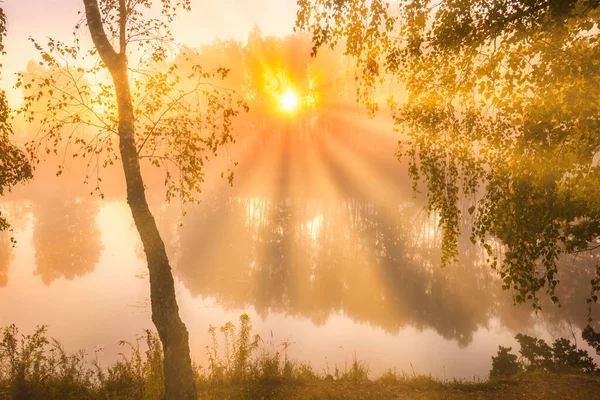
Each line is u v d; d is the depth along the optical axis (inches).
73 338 779.4
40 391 294.0
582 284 1077.1
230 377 353.1
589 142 166.6
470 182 230.2
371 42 219.5
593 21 185.9
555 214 177.2
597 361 655.8
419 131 237.0
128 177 269.4
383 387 347.3
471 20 197.2
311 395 317.7
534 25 176.6
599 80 162.1
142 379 312.8
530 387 334.0
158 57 292.2
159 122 286.2
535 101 175.0
